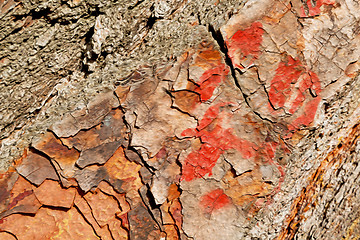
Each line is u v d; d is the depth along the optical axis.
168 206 1.14
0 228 1.11
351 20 1.14
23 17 1.10
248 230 1.14
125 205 1.13
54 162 1.12
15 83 1.13
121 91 1.14
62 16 1.12
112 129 1.14
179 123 1.14
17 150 1.13
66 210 1.13
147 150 1.14
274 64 1.14
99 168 1.13
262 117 1.15
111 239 1.13
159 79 1.14
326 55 1.15
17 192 1.12
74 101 1.14
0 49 1.11
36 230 1.12
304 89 1.15
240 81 1.14
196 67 1.14
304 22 1.14
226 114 1.15
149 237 1.13
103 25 1.14
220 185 1.14
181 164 1.14
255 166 1.14
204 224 1.14
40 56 1.13
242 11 1.13
